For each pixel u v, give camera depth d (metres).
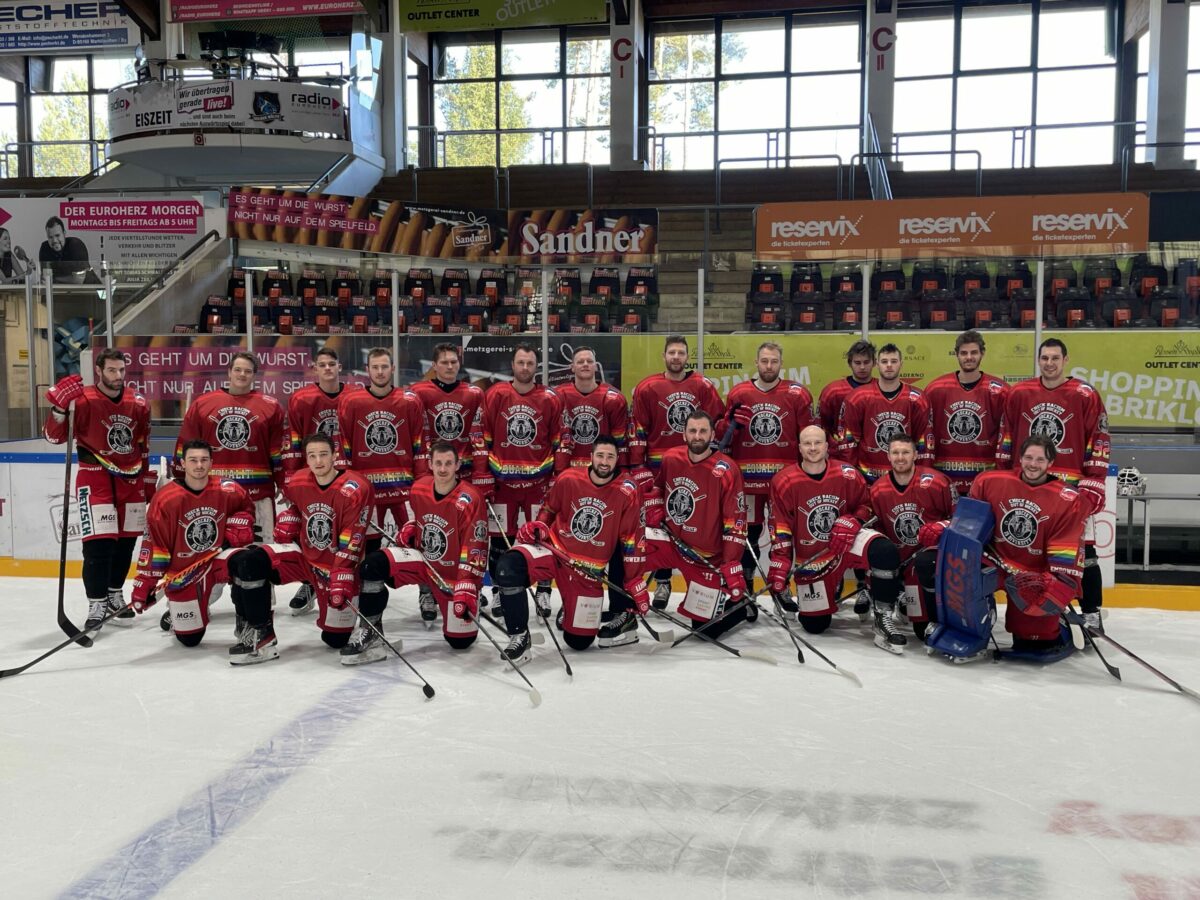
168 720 3.99
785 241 9.45
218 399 6.01
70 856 2.79
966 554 4.75
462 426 6.34
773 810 3.09
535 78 17.52
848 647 5.22
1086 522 5.03
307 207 10.70
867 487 5.68
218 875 2.67
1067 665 4.86
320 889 2.59
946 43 16.34
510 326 8.73
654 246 10.47
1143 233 9.01
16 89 19.05
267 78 13.36
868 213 9.33
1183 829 2.96
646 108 17.09
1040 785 3.30
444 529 5.00
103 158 19.00
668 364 6.22
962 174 13.78
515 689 4.41
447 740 3.73
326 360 6.18
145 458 5.94
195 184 15.24
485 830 2.95
